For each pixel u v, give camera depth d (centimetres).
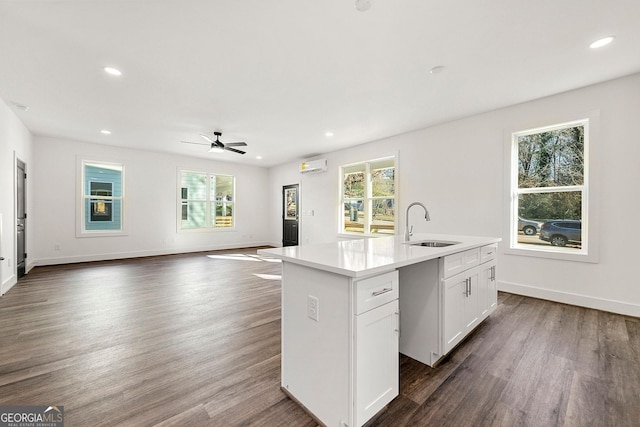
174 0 180
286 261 166
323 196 664
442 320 192
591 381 176
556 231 338
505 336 238
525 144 362
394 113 389
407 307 209
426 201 453
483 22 203
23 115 403
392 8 189
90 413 146
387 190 540
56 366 190
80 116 405
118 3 183
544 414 148
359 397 132
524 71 273
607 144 293
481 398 161
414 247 211
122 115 400
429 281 197
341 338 134
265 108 372
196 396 162
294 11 192
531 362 198
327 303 141
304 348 154
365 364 135
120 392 164
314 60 255
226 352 212
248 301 330
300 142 552
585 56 247
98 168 590
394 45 231
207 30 212
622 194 286
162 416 145
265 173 852
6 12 190
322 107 368
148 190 642
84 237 567
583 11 191
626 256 285
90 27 208
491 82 297
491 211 380
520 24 205
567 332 245
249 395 164
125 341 228
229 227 783
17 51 239
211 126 450
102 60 254
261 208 845
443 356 204
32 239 502
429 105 360
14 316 279
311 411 149
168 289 378
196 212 732
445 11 192
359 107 367
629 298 283
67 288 380
